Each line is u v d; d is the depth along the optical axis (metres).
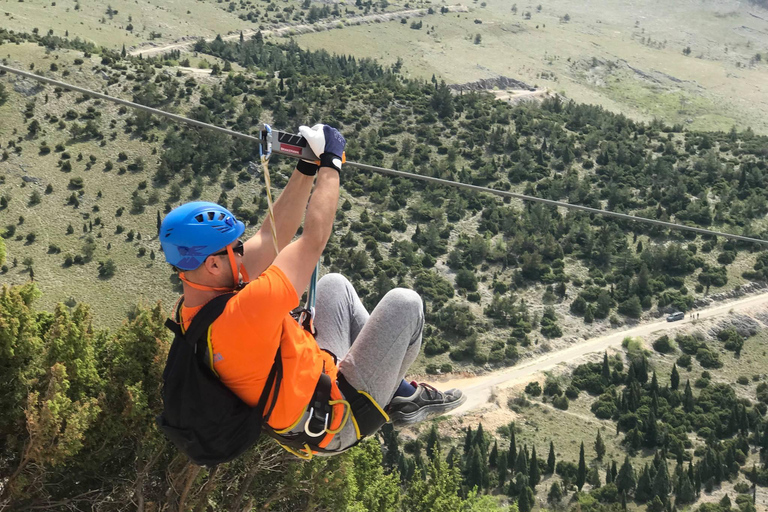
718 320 139.38
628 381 122.12
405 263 146.12
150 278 126.75
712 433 112.56
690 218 175.38
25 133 157.00
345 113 193.00
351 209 159.25
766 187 193.88
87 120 163.50
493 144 193.75
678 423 115.38
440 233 157.12
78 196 144.12
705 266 155.00
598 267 155.50
